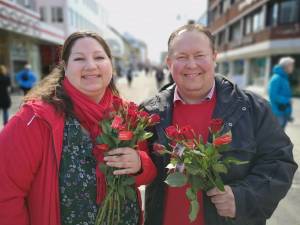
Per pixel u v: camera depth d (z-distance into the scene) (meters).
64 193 1.59
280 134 1.79
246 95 1.85
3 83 8.62
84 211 1.61
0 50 19.42
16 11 17.52
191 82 1.78
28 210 1.66
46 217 1.57
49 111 1.59
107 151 1.57
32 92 1.74
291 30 20.41
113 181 1.58
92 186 1.62
